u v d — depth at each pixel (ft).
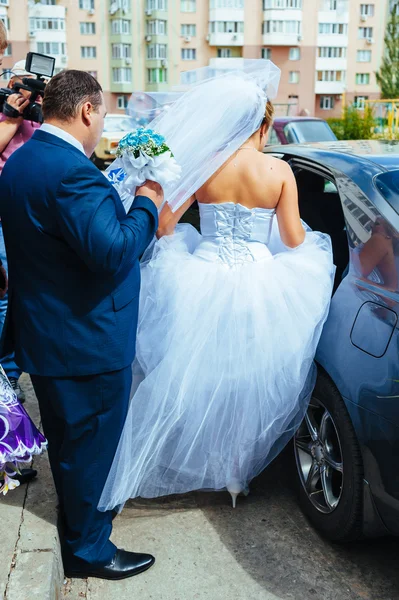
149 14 161.17
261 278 8.22
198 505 9.33
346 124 59.16
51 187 6.25
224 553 8.31
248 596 7.58
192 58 167.63
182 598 7.53
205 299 8.21
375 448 7.09
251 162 8.23
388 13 171.01
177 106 8.33
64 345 6.77
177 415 8.20
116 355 6.89
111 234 6.22
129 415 8.07
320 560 8.20
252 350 8.06
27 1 154.10
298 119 43.29
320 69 171.12
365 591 7.70
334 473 8.54
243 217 8.32
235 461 8.64
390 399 6.89
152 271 8.73
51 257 6.58
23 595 6.59
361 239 8.18
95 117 6.75
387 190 8.30
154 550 8.36
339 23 168.25
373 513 7.38
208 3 164.55
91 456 7.23
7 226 6.73
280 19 163.94
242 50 168.25
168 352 8.19
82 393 7.01
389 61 141.69
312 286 8.24
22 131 10.75
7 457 7.16
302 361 8.12
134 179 6.86
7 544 7.37
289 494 9.57
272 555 8.29
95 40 161.07
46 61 9.87
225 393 8.18
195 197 8.65
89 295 6.70
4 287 8.54
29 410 11.00
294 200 8.38
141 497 9.54
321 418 8.57
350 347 7.66
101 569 7.72
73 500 7.36
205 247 8.63
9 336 7.41
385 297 7.39
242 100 8.00
